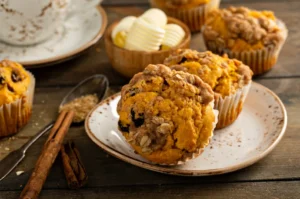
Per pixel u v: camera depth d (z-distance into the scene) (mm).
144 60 595
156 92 488
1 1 598
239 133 536
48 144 505
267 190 484
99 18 695
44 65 618
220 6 763
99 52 676
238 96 531
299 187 486
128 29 620
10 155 516
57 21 644
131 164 514
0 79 530
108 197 482
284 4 760
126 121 489
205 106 483
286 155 519
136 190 488
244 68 542
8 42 653
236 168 479
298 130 547
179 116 476
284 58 656
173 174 480
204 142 478
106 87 602
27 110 553
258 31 606
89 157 522
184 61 533
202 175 478
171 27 616
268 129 533
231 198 477
